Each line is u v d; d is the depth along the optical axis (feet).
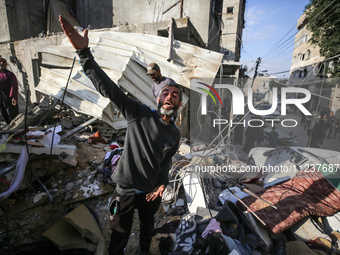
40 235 6.29
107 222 7.23
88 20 35.35
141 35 15.48
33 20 31.58
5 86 13.62
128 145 4.36
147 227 5.28
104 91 3.92
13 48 28.17
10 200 6.58
